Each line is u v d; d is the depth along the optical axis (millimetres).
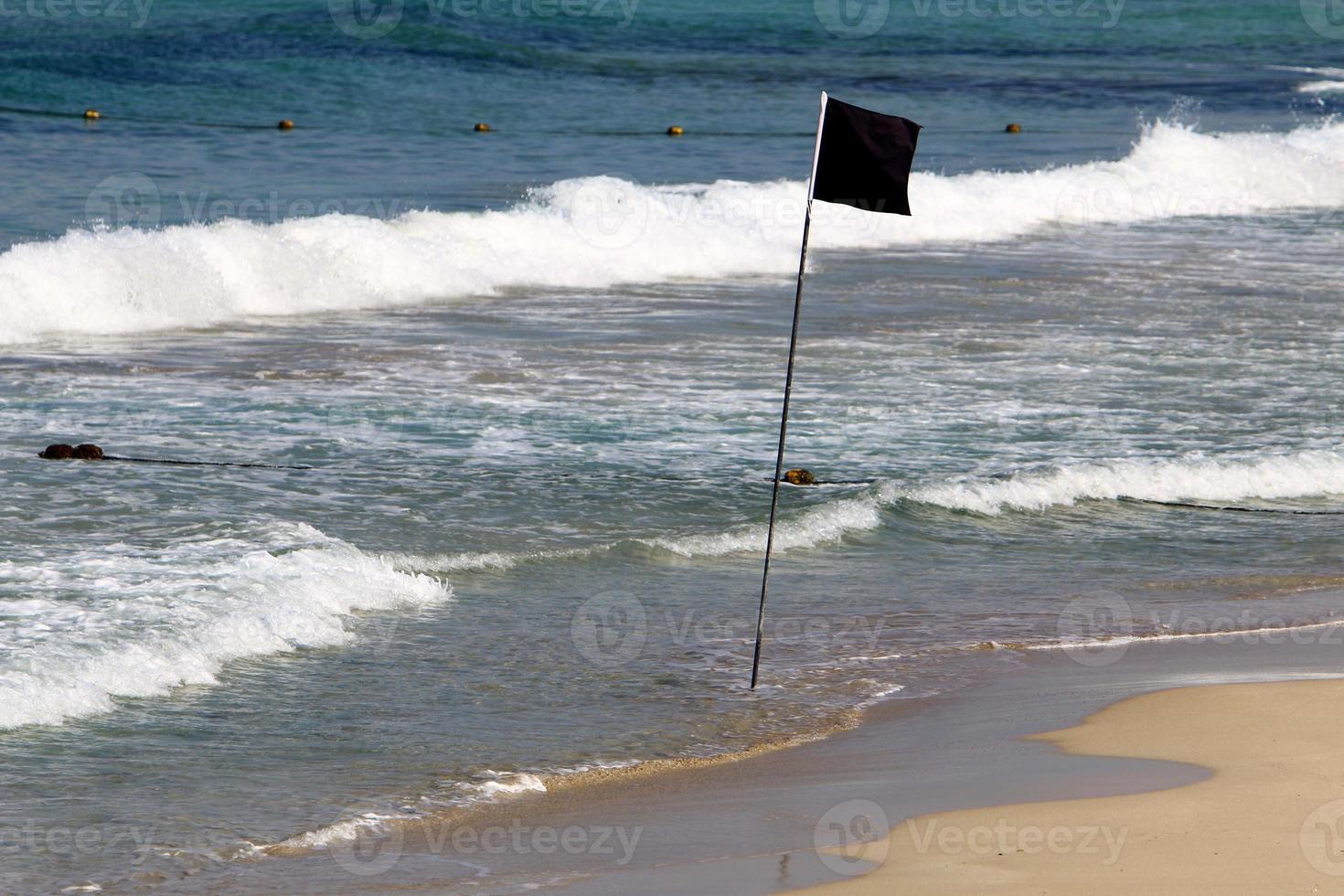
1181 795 23578
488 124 147125
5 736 25875
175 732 26609
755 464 48406
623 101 165125
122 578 33969
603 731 27531
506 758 25984
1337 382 61656
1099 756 25797
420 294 78000
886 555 41406
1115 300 78750
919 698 29891
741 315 73688
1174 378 61844
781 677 31094
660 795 24297
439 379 58094
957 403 56875
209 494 42031
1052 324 72000
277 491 42875
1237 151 127500
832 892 19891
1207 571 40875
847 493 46000
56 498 40625
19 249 70375
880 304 76938
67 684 27750
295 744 26328
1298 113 166250
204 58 176125
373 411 52875
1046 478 47688
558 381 58250
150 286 70062
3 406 51844
